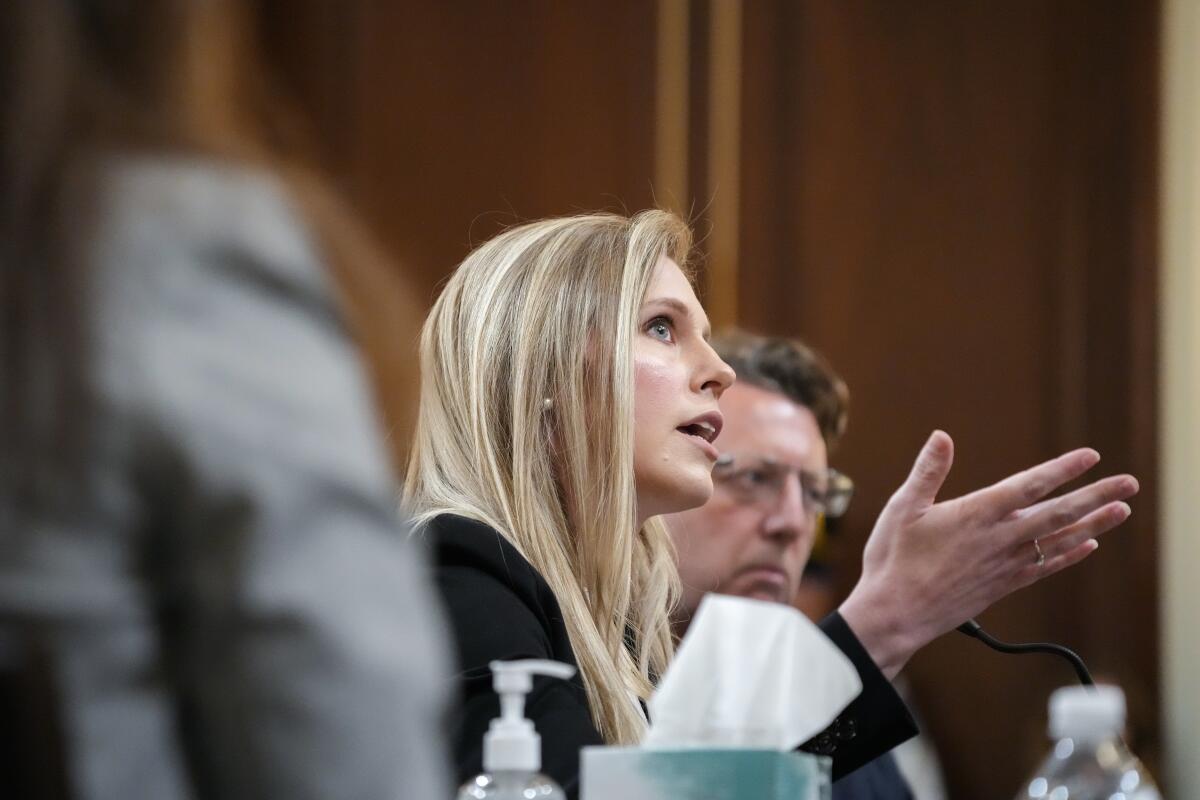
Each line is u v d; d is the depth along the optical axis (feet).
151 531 7.04
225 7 7.88
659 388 18.11
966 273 41.34
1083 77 41.75
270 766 6.88
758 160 41.01
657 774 10.79
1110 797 12.70
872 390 40.98
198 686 7.00
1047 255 41.42
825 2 41.57
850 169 41.34
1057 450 41.01
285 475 7.03
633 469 17.87
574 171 40.19
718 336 27.91
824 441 26.99
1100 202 41.47
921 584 15.90
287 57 39.04
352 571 7.07
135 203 7.19
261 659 6.89
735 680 11.32
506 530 17.17
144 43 7.63
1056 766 12.90
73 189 7.16
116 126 7.39
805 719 11.26
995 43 41.96
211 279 7.19
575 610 16.92
